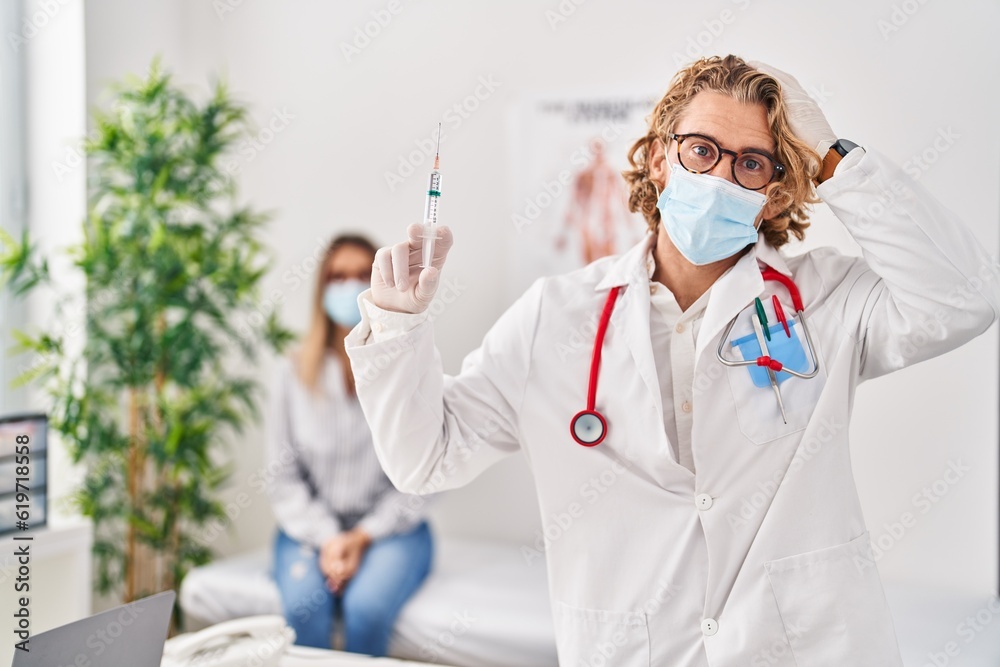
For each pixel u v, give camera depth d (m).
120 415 2.77
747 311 1.30
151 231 2.55
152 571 2.85
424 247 1.18
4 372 2.58
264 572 2.62
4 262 2.35
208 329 3.10
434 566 2.61
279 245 3.13
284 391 2.67
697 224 1.22
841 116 2.50
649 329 1.32
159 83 2.61
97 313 2.59
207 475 2.82
